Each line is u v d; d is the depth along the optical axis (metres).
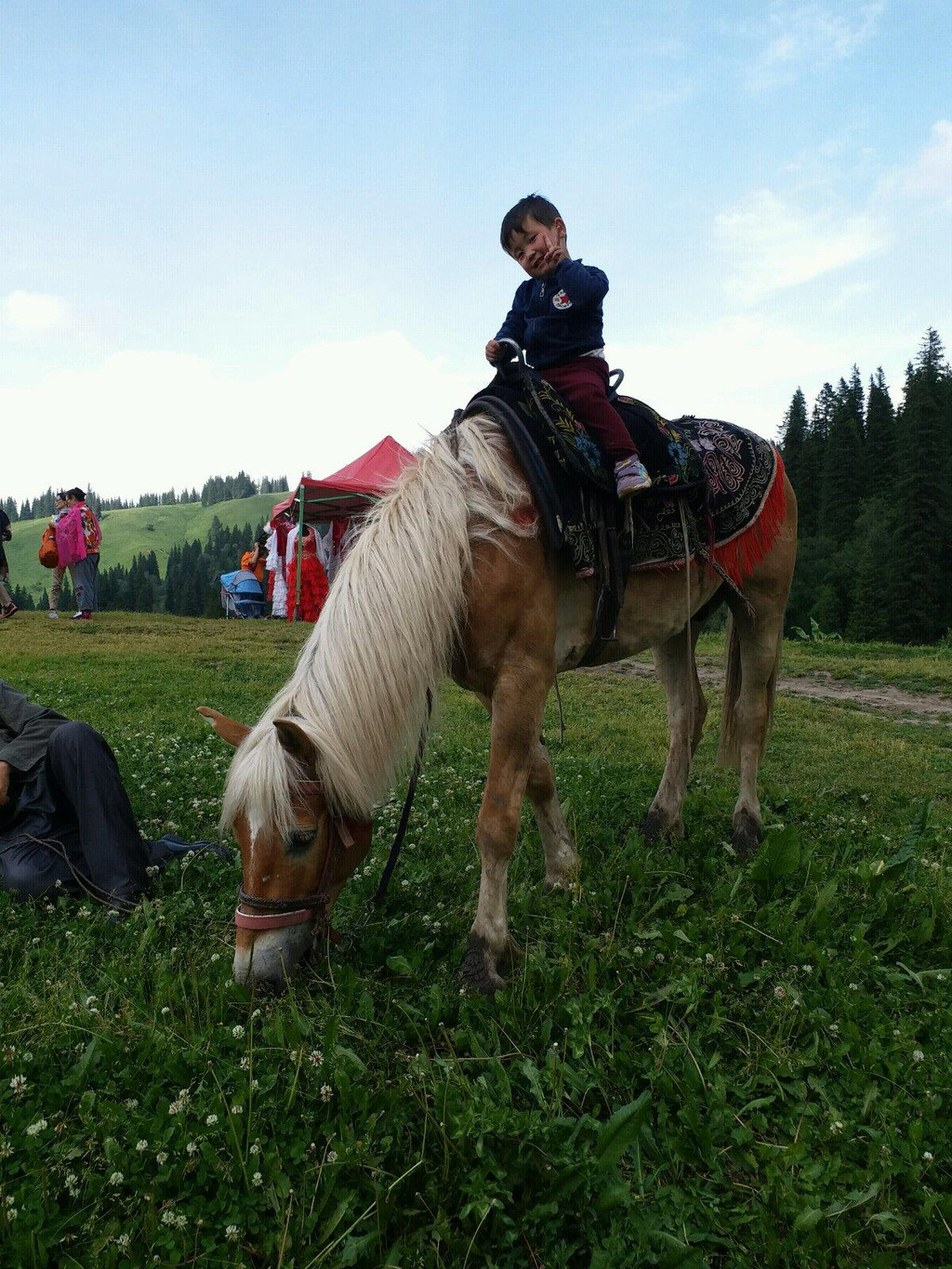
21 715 3.40
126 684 8.14
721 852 3.87
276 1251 1.67
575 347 3.12
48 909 3.04
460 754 5.70
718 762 4.49
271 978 2.33
